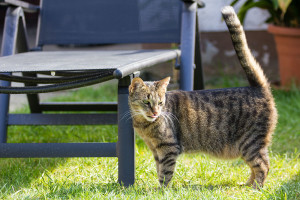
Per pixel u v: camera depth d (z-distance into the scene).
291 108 5.31
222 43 7.16
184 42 4.02
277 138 4.37
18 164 3.64
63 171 3.48
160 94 3.13
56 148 3.12
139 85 3.11
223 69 7.16
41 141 4.39
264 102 3.19
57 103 4.61
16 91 2.98
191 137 3.24
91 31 4.67
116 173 3.35
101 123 4.18
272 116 3.19
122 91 3.04
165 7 4.66
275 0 5.48
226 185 3.18
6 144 3.13
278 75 6.93
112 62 3.21
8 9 4.17
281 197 2.67
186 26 4.06
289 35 5.88
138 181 3.21
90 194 2.83
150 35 4.61
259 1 5.95
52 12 4.74
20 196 2.85
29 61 3.41
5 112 3.96
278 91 5.87
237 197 2.82
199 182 3.21
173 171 3.16
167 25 4.62
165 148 3.13
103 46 7.45
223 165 3.50
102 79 2.85
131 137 3.05
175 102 3.25
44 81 3.19
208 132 3.22
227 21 3.18
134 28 4.65
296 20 6.07
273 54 7.00
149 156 3.74
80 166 3.55
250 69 3.23
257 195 2.82
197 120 3.21
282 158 3.78
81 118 4.18
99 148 3.10
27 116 4.10
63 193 2.89
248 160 3.19
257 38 7.04
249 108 3.18
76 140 4.33
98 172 3.36
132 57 3.54
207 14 7.11
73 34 4.67
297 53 5.95
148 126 3.13
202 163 3.48
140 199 2.71
